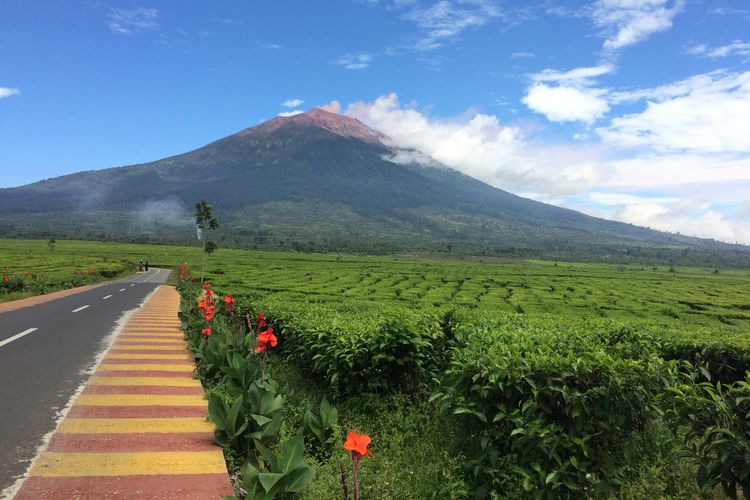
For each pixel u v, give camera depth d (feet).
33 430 16.20
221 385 22.17
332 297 100.12
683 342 24.35
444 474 13.93
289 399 20.88
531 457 13.01
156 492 12.08
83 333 38.34
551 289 165.48
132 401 19.76
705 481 10.98
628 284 188.14
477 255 510.99
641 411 13.20
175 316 54.44
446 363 20.29
